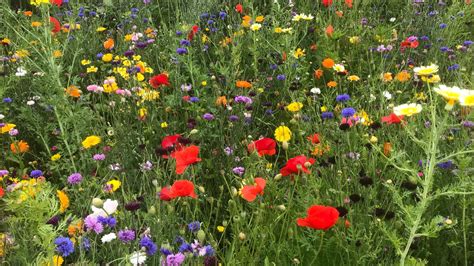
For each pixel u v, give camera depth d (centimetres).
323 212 95
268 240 116
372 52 214
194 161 111
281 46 209
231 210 118
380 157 129
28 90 188
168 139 131
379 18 257
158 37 232
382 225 107
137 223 117
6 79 183
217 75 188
